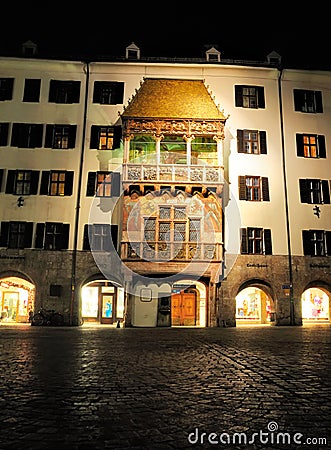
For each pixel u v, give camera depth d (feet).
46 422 18.34
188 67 102.37
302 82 103.81
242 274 92.79
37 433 16.85
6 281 98.17
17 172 95.55
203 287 96.68
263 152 99.19
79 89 100.22
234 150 98.58
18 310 98.84
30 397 22.93
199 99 96.53
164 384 26.61
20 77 100.27
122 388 25.35
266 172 98.32
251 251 94.38
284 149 99.91
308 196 98.22
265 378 28.71
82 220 93.30
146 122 92.27
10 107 98.58
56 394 23.66
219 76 102.53
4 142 96.68
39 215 93.40
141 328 85.40
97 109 99.30
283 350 45.21
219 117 93.40
